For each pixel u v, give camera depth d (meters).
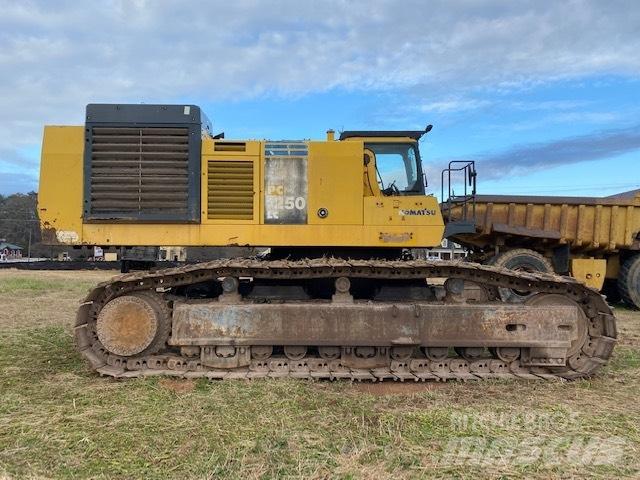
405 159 7.12
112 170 6.49
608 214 12.38
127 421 4.57
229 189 6.57
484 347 6.32
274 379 5.86
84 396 5.26
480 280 6.44
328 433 4.35
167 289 6.75
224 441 4.16
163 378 5.92
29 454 3.93
